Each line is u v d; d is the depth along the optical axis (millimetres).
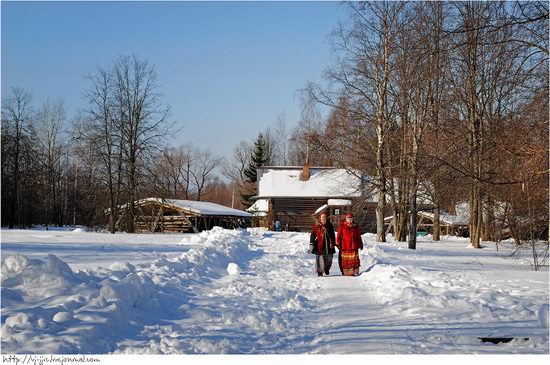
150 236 36750
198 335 8594
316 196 63812
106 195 50875
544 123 16031
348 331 9039
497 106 25297
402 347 7969
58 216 80438
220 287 13781
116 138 51219
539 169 16266
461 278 16031
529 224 21406
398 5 33875
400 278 14727
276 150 103375
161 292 11445
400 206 38781
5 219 61688
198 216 64188
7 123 61812
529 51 14055
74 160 81438
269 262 20625
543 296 12781
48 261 10266
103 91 51375
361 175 39625
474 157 22016
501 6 12734
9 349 6969
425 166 28906
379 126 36281
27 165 62812
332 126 36688
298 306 11367
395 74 32750
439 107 29703
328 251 17094
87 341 7574
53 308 8523
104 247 23781
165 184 53969
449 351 7809
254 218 76250
